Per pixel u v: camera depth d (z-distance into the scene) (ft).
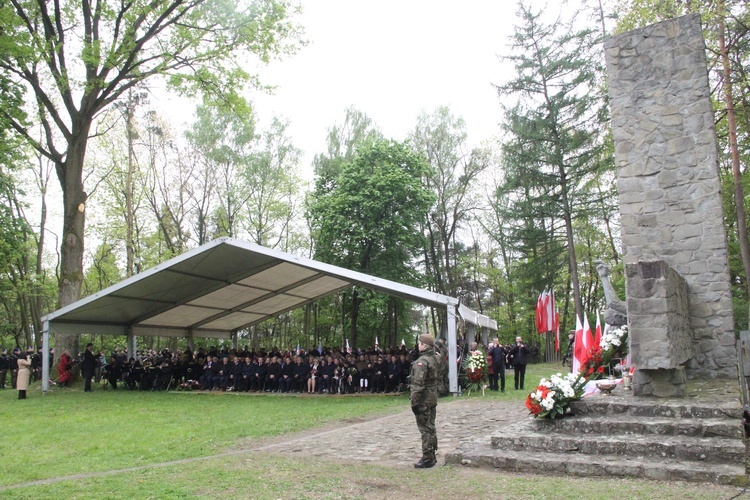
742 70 55.77
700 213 31.78
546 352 129.80
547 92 100.68
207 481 20.95
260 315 88.89
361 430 33.60
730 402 24.06
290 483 20.42
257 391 66.59
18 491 19.86
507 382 66.28
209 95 68.90
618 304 36.70
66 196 67.05
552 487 19.15
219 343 127.13
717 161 31.78
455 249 144.66
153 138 116.16
